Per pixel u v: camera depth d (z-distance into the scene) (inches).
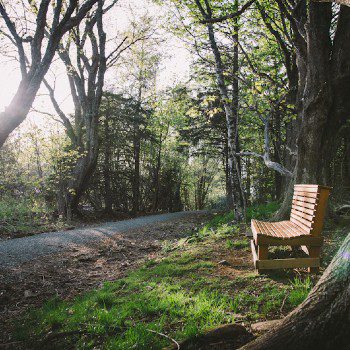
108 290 201.5
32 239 412.5
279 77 530.0
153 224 593.6
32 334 152.9
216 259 231.6
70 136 733.9
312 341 93.4
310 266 179.9
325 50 310.0
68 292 220.1
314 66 311.7
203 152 1133.7
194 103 514.0
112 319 147.7
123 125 1058.7
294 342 95.1
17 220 538.6
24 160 625.3
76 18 244.2
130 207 1220.5
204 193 1620.3
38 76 230.7
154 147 1241.4
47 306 189.8
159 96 587.8
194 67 510.3
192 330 123.2
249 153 384.5
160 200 1311.5
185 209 1722.4
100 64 739.4
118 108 1032.8
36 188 605.6
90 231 497.7
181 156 1344.7
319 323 94.5
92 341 134.3
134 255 326.6
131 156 1131.9
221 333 120.6
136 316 151.7
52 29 242.4
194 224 570.6
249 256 231.1
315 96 312.7
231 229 327.6
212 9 414.3
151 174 1279.5
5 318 181.8
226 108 408.2
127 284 209.6
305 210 201.9
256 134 871.1
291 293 149.4
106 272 266.2
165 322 140.9
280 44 453.7
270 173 955.3
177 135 997.2
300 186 225.6
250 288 166.9
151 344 124.1
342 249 101.0
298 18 325.1
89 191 1034.1
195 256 244.2
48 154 588.4
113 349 123.7
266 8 407.8
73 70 741.3
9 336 156.6
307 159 320.2
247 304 149.2
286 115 473.1
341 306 93.1
